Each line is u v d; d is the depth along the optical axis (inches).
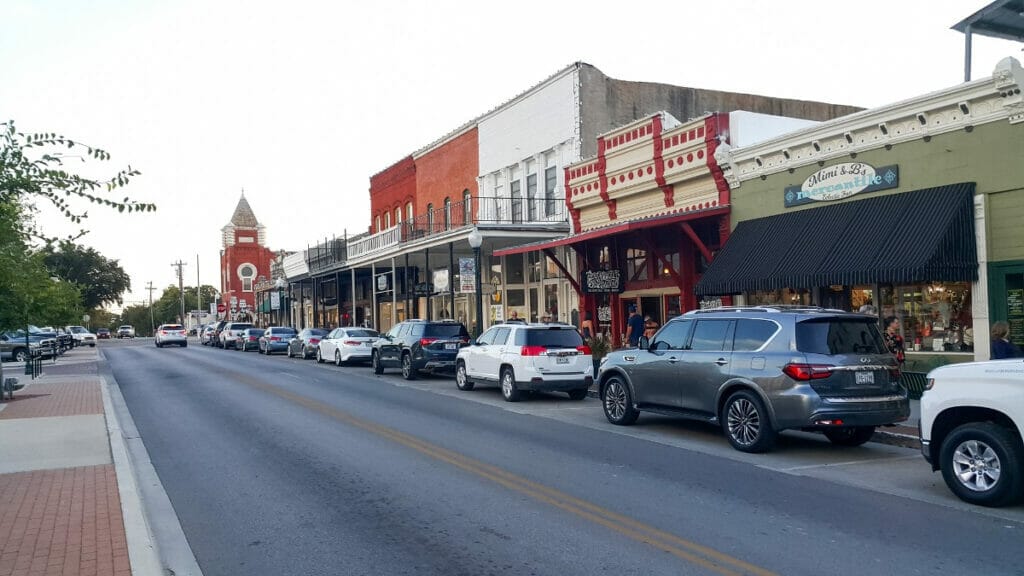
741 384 418.9
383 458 409.4
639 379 499.8
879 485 339.9
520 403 656.4
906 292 610.5
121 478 354.3
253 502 322.7
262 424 544.1
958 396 306.8
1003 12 606.5
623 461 396.5
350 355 1146.7
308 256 1881.2
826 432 447.2
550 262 1089.4
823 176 660.1
